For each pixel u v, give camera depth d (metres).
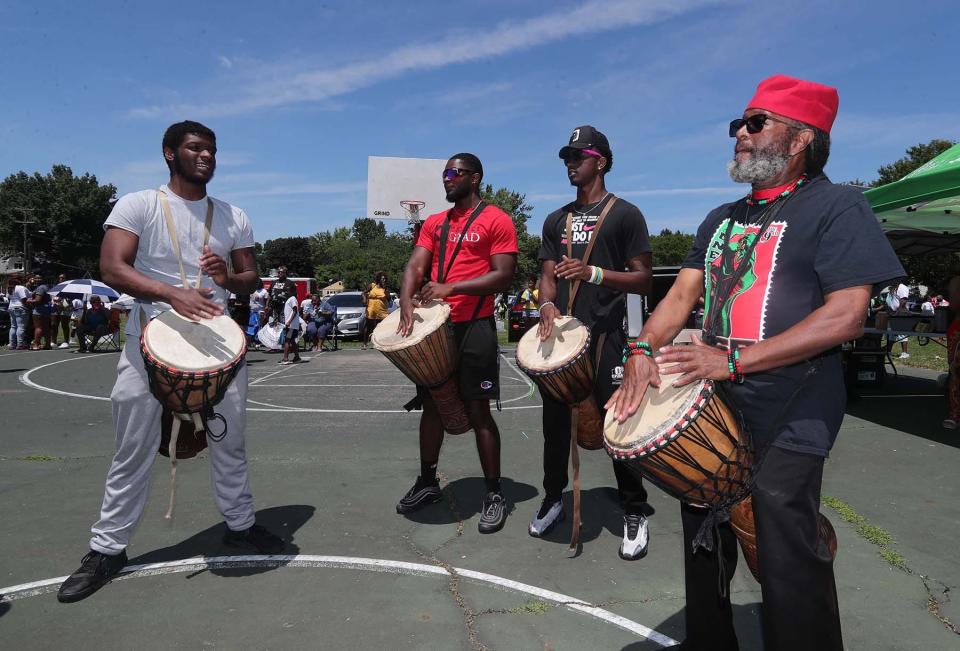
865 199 1.90
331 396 9.26
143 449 3.19
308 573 3.38
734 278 2.04
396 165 10.33
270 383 10.64
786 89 2.00
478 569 3.44
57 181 80.62
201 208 3.32
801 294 1.93
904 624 2.88
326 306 16.80
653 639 2.75
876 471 5.26
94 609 3.00
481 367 3.91
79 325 16.45
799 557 1.86
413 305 3.90
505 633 2.79
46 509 4.34
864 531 3.91
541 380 3.31
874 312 10.21
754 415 1.98
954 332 6.80
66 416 7.68
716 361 1.86
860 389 9.69
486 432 3.99
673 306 2.28
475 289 3.76
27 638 2.75
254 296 17.03
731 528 2.16
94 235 83.25
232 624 2.86
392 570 3.42
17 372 12.01
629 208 3.66
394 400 8.90
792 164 2.03
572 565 3.49
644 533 3.61
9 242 79.56
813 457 1.88
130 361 3.12
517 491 4.79
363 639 2.74
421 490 4.36
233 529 3.59
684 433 1.89
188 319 3.05
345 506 4.44
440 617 2.93
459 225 3.99
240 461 3.51
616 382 3.59
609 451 2.03
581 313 3.66
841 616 2.95
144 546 3.71
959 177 5.24
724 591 2.17
